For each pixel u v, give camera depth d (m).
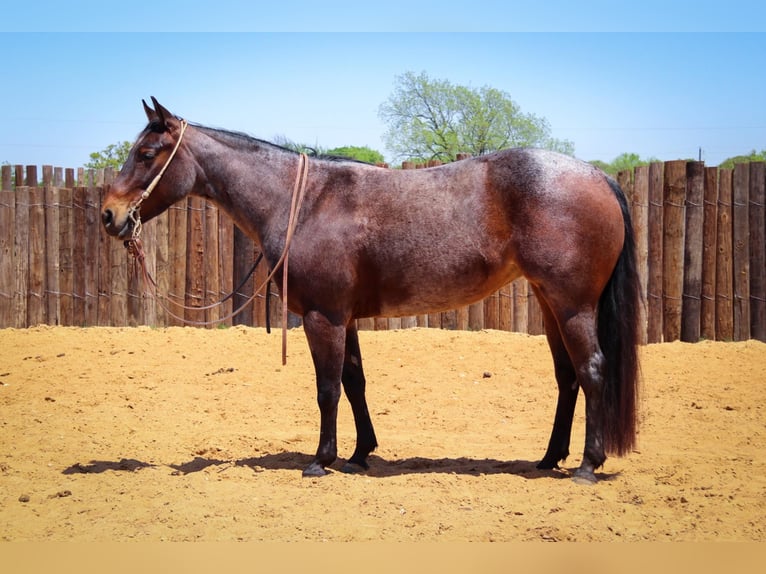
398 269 6.09
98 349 11.11
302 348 11.11
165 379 9.84
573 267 5.76
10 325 13.02
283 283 6.16
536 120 31.64
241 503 5.50
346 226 6.12
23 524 5.14
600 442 5.89
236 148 6.55
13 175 15.57
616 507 5.33
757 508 5.31
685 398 8.77
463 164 6.16
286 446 7.31
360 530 4.96
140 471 6.38
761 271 10.84
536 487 5.80
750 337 10.95
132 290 12.66
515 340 11.10
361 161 6.49
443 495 5.61
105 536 4.91
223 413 8.59
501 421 8.27
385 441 7.48
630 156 30.03
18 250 12.98
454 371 10.08
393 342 11.23
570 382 6.32
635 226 11.02
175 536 4.90
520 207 5.86
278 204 6.40
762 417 8.06
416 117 31.11
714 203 10.88
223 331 11.96
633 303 5.97
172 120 6.48
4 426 7.89
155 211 6.54
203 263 12.40
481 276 6.04
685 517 5.15
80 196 12.78
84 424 7.96
